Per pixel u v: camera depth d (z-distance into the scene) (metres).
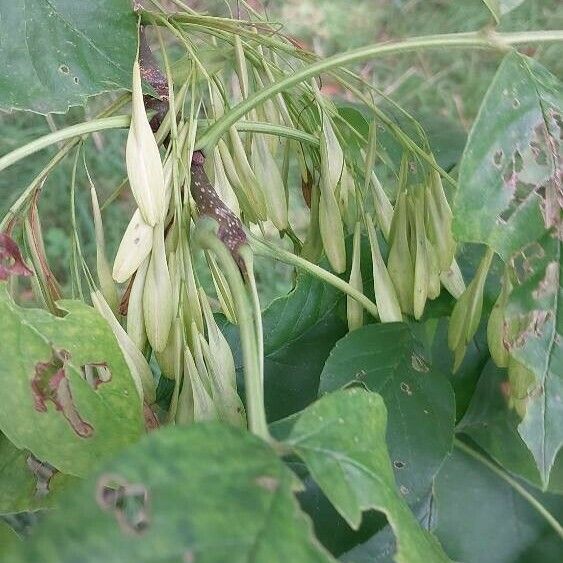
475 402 0.18
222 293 0.14
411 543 0.09
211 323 0.12
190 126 0.13
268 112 0.15
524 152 0.12
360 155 0.18
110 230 0.42
